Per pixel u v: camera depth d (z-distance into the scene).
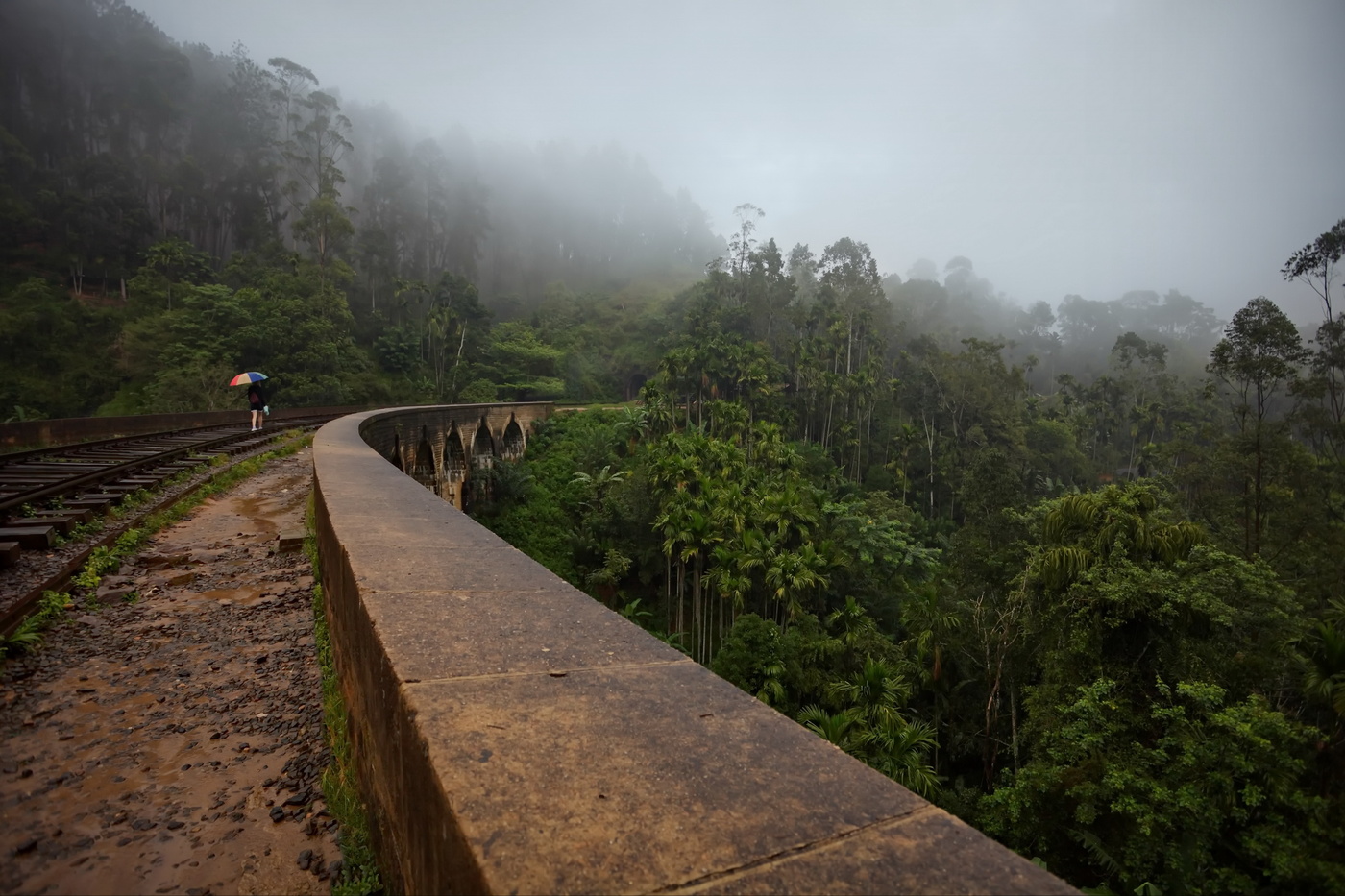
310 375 59.19
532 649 2.13
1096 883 11.74
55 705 3.69
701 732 1.68
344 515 4.26
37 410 49.56
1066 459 66.31
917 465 63.53
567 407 68.44
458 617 2.39
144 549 7.02
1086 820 11.09
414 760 1.65
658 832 1.27
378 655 2.18
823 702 23.80
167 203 85.62
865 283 87.19
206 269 66.94
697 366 64.94
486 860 1.16
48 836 2.62
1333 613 16.22
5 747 3.24
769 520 32.56
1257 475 27.08
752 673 24.92
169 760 3.24
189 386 46.47
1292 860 8.73
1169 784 10.40
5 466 10.45
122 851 2.57
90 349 56.09
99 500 7.94
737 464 40.97
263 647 4.67
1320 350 32.44
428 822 1.50
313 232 80.06
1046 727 14.60
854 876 1.19
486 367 81.25
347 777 2.95
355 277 81.38
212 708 3.78
